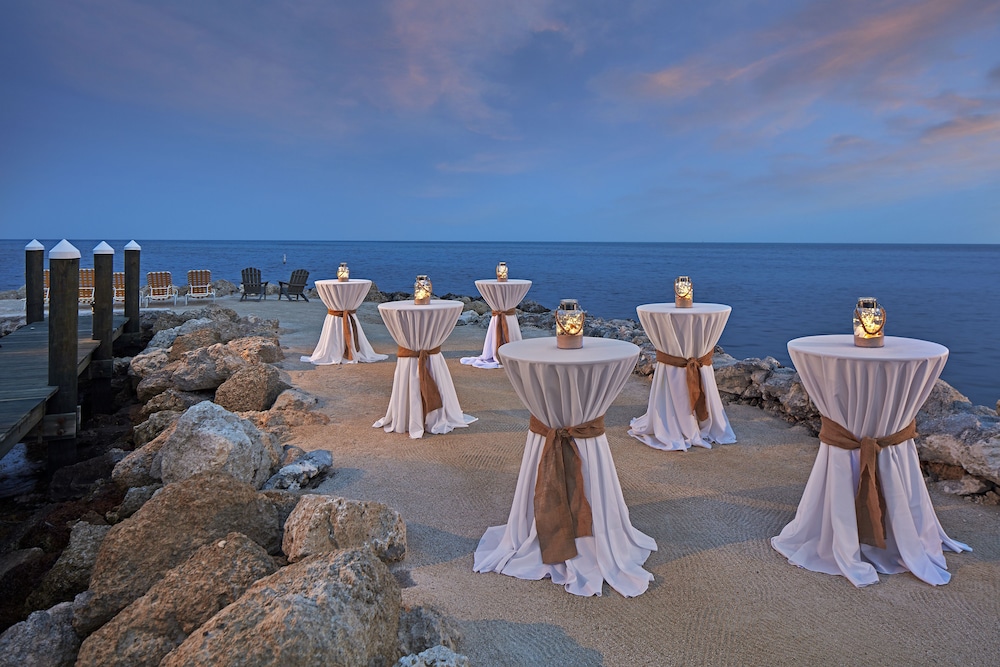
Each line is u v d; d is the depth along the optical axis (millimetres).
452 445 5508
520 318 13742
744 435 5781
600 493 3242
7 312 13094
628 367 3197
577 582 3135
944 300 24469
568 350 3404
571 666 2531
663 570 3314
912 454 3322
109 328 8258
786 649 2629
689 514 4047
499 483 4633
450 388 6066
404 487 4551
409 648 2414
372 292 18625
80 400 8719
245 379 6766
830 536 3357
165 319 11844
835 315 20109
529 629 2781
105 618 2756
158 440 4922
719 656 2588
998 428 4250
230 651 1979
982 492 4207
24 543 4078
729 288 31281
